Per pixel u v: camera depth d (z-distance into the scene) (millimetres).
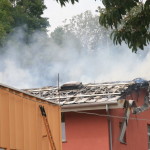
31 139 27141
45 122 29469
